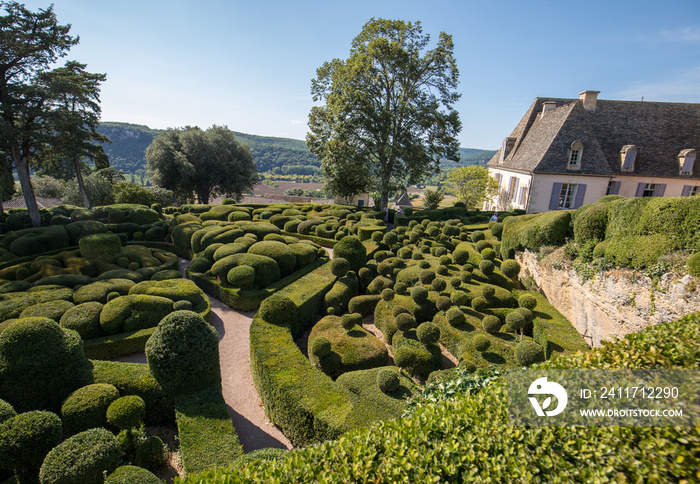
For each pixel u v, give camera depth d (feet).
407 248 61.93
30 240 69.10
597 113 98.12
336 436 22.72
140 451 23.12
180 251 79.82
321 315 48.34
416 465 12.92
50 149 102.53
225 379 35.76
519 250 55.52
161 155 150.20
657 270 29.60
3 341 25.52
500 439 12.82
